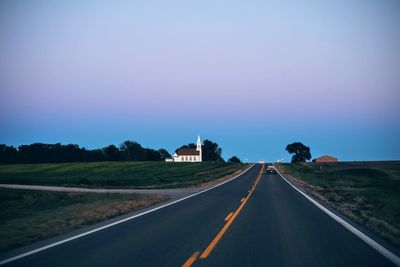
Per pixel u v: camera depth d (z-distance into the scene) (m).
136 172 85.25
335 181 52.66
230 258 9.77
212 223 15.70
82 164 106.62
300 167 102.62
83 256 10.00
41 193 35.47
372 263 9.28
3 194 34.78
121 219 17.02
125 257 9.88
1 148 149.38
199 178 64.50
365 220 16.44
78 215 18.69
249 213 18.98
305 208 21.19
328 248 10.92
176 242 11.79
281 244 11.48
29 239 12.66
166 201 26.14
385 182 48.91
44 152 157.50
